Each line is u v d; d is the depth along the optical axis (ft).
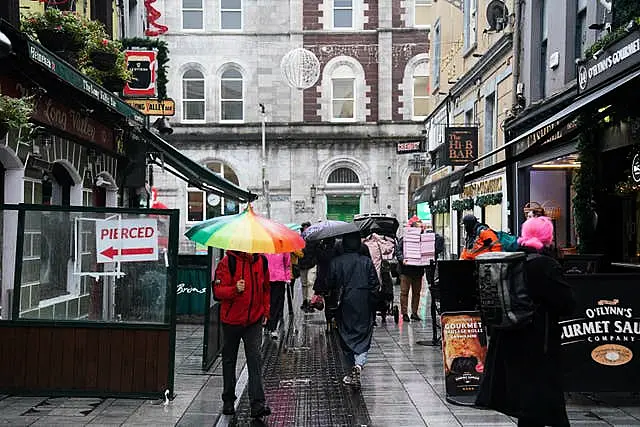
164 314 28.45
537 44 53.88
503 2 59.77
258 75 126.21
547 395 19.47
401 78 126.31
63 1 39.14
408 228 51.29
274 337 44.91
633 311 26.48
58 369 28.45
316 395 29.53
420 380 31.78
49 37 35.88
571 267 37.24
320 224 45.73
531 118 51.96
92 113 41.86
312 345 42.50
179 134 124.57
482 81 68.44
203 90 126.52
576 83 43.14
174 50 125.90
